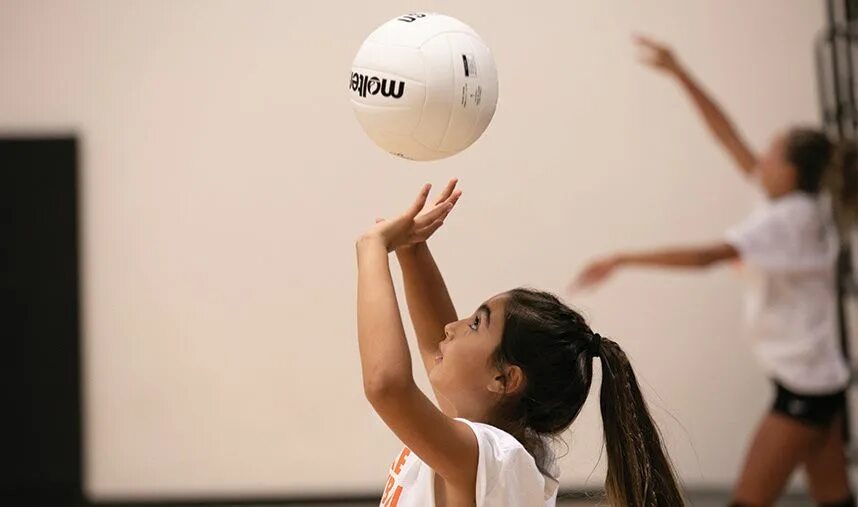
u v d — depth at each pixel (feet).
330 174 34.24
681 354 34.27
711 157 34.09
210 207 34.32
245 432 34.53
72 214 34.17
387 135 13.09
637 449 12.55
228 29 34.17
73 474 34.24
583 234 34.24
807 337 30.76
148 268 34.35
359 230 34.32
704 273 34.19
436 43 12.96
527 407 12.55
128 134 34.22
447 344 12.85
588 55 34.17
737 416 34.17
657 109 34.19
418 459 12.18
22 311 34.17
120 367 34.45
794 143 32.58
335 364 34.53
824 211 32.14
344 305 34.45
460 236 34.19
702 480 34.17
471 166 34.19
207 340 34.47
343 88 34.24
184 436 34.47
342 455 34.65
